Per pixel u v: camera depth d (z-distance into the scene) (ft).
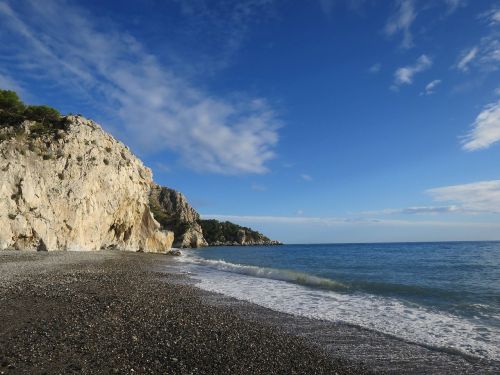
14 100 189.16
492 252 276.62
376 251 354.13
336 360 32.71
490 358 33.76
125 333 35.42
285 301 61.93
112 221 212.84
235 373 27.76
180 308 50.44
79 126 191.93
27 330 34.65
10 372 25.03
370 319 48.83
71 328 35.76
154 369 27.27
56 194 163.84
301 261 212.23
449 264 159.12
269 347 35.06
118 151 225.76
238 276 102.06
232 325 42.83
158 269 115.34
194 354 31.17
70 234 170.09
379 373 30.01
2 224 137.90
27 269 82.99
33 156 160.56
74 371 25.82
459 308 56.39
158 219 604.08
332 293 71.36
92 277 75.41
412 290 75.00
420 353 35.04
